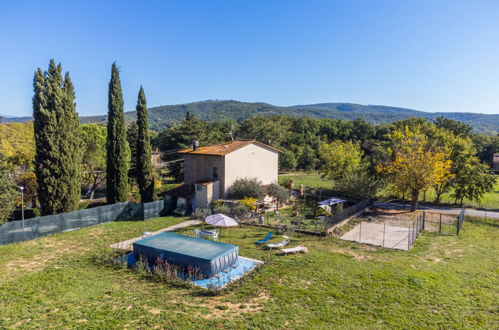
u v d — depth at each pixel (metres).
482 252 20.73
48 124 26.77
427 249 21.23
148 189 36.19
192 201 34.09
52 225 24.53
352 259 18.88
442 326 11.21
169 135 70.25
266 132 83.75
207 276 16.19
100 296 13.41
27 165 36.53
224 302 13.05
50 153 26.77
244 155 36.19
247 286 14.73
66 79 28.62
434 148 34.31
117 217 29.77
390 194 41.66
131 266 17.70
